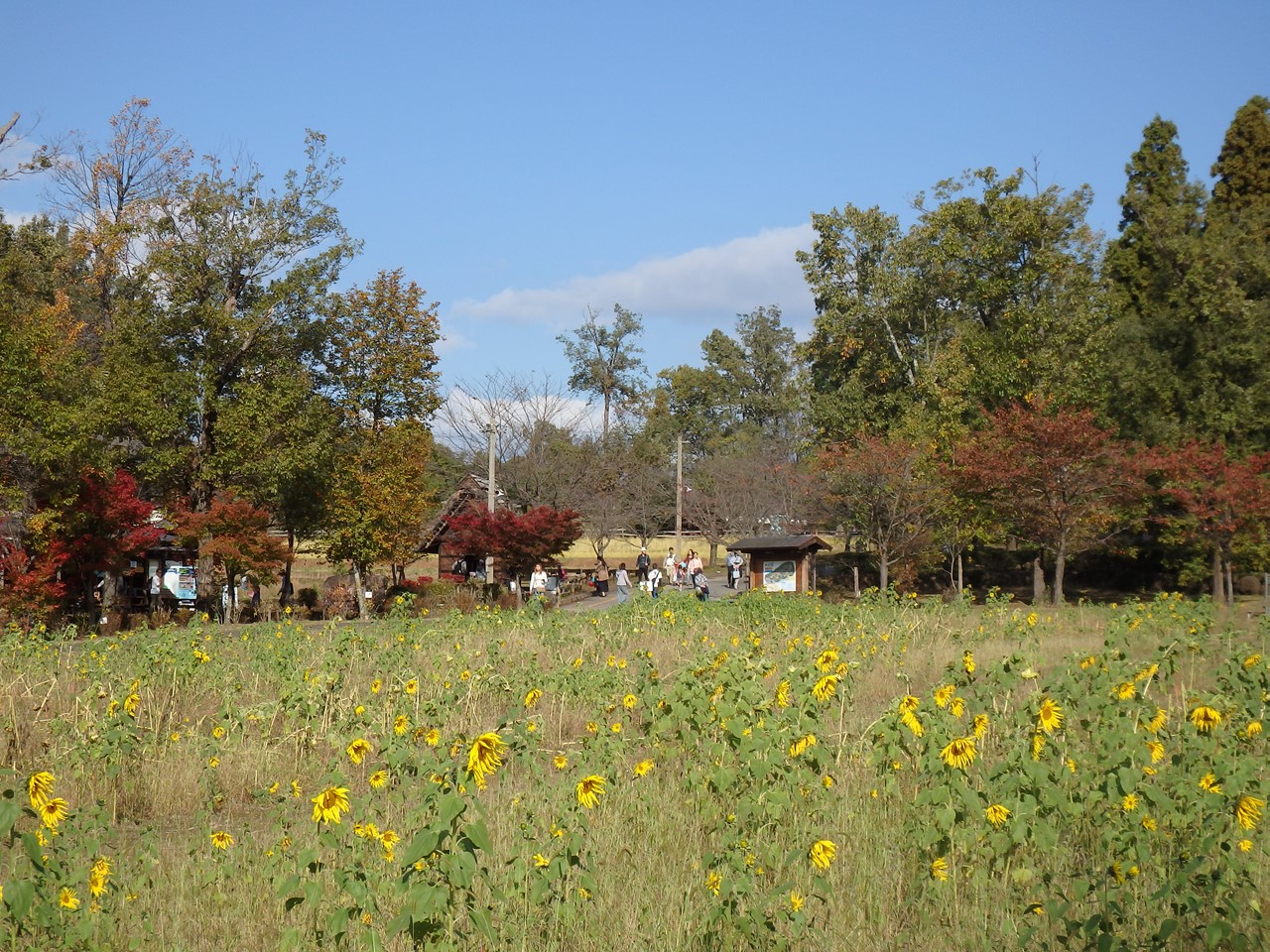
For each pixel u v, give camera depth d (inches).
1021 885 241.3
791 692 349.4
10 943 206.7
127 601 1262.3
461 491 1833.2
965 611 855.7
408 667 540.7
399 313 1530.5
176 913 240.5
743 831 269.6
